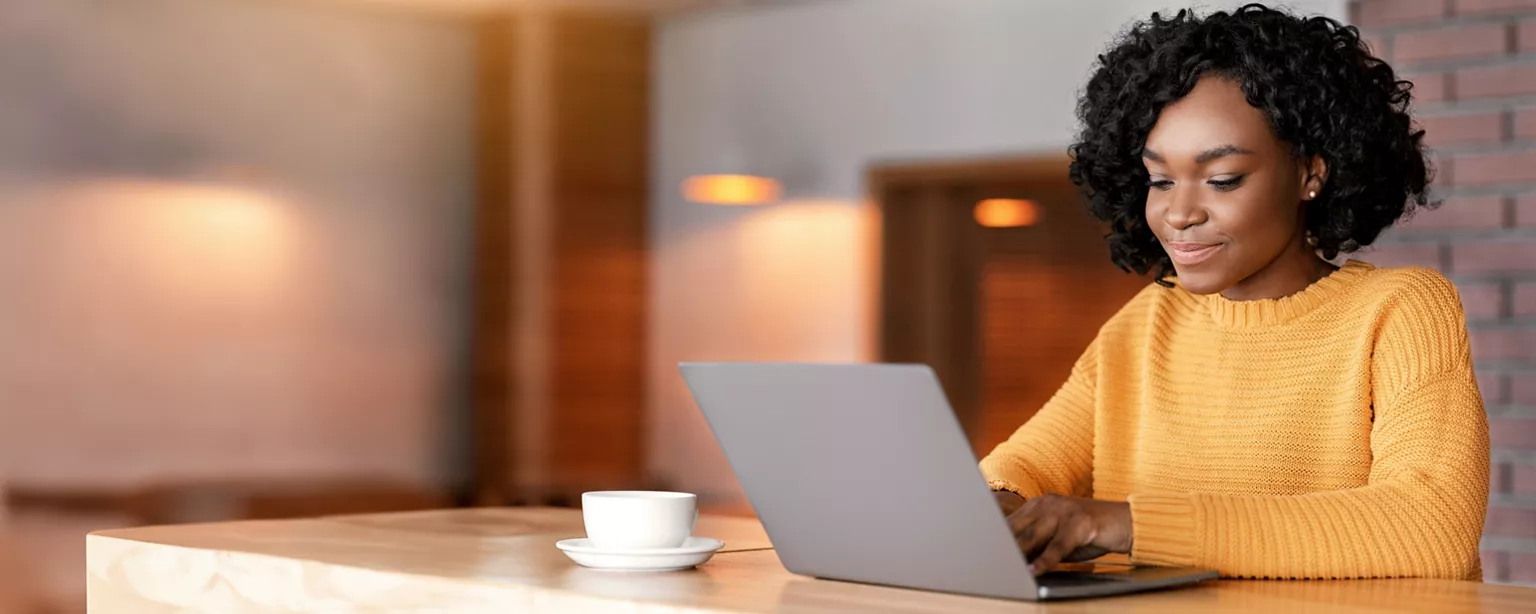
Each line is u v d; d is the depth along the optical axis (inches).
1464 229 121.1
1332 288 57.6
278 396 220.7
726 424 45.9
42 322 201.6
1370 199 57.9
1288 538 46.1
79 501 196.4
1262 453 57.4
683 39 227.3
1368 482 55.3
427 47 234.1
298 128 223.1
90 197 205.6
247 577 51.8
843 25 213.0
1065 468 63.1
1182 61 54.6
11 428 198.7
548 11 229.6
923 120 205.5
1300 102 53.6
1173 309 61.9
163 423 210.5
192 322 213.5
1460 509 48.8
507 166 233.1
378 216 230.1
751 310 221.1
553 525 62.3
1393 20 124.0
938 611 39.4
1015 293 208.7
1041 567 44.6
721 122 223.6
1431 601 41.7
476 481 234.8
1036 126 194.9
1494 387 120.0
